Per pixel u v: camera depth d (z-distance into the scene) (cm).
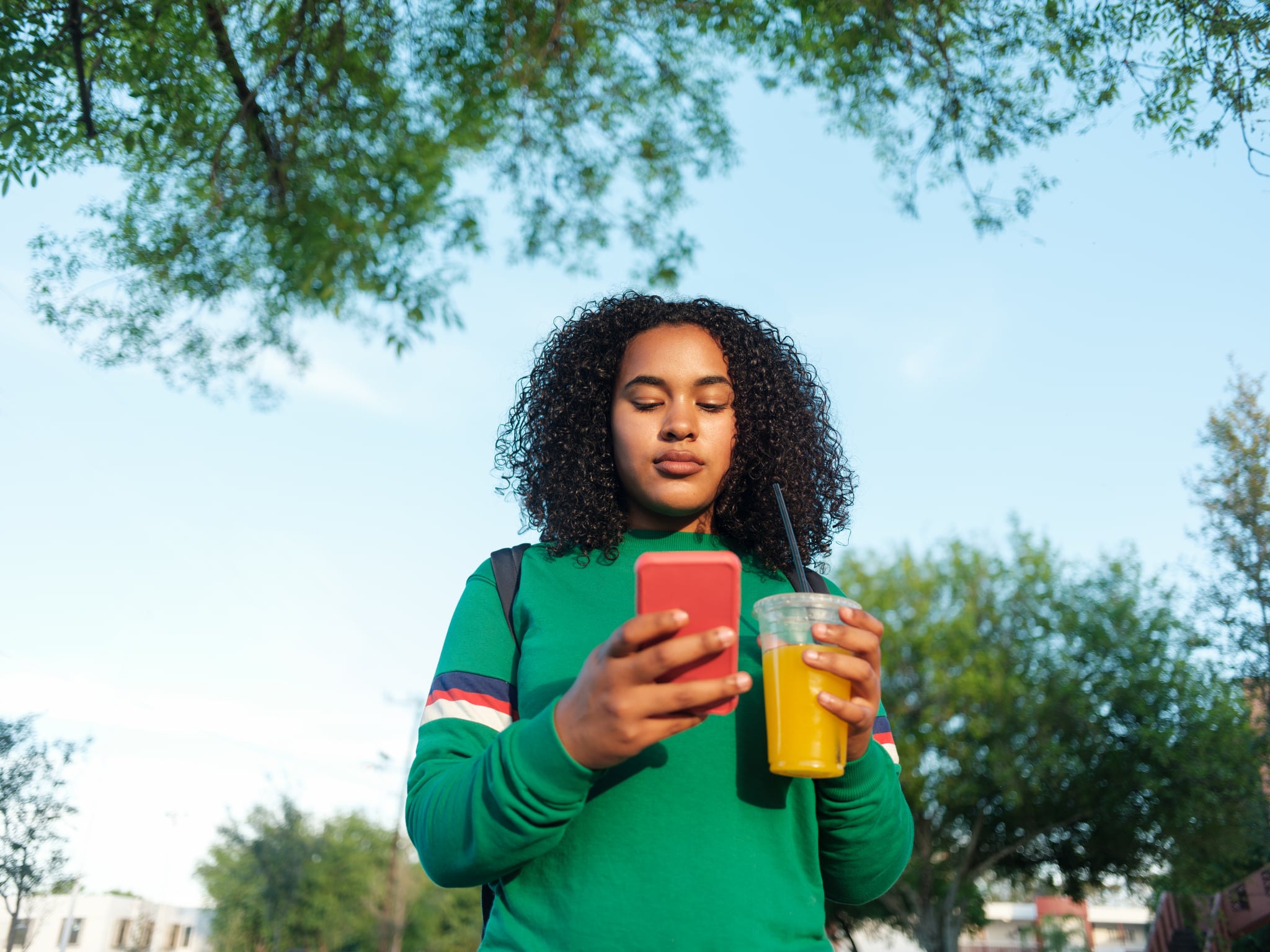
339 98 640
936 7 623
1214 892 1580
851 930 2052
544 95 696
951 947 1656
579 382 155
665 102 750
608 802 108
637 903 102
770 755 104
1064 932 2669
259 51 617
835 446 179
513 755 95
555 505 151
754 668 121
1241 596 1506
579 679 93
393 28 643
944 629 1625
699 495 136
